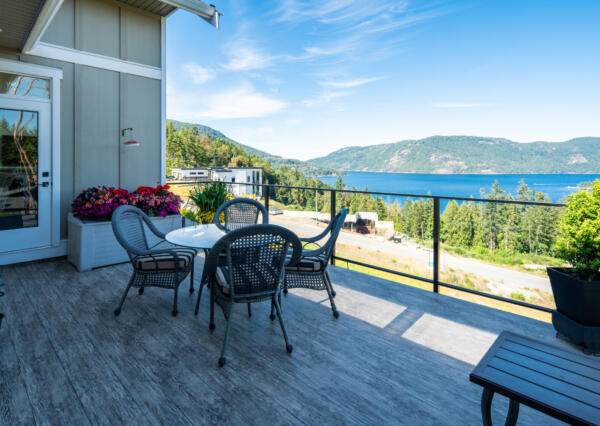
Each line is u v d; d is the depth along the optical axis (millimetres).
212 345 2291
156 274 2723
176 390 1828
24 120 3973
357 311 2859
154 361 2092
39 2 2830
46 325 2527
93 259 3857
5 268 3889
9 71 3807
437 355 2207
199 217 5633
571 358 1328
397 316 2768
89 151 4500
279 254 2229
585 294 2203
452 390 1868
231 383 1895
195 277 3670
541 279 3969
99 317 2672
